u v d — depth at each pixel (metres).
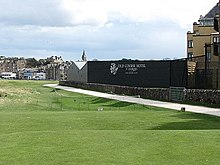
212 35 65.19
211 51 58.72
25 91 77.12
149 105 44.19
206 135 17.59
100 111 36.19
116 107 44.81
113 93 69.19
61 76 176.50
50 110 41.59
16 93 68.00
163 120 29.28
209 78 55.19
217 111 36.16
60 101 55.12
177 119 30.00
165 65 69.25
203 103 43.84
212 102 43.25
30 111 38.50
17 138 17.31
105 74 83.75
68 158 13.54
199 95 45.75
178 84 56.19
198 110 37.09
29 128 24.72
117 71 79.38
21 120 27.95
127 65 76.69
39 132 18.97
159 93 53.44
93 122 27.62
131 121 28.31
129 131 19.12
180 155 13.81
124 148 14.97
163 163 12.83
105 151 14.48
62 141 16.42
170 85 58.88
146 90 57.38
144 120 28.97
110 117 30.31
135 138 16.97
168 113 33.91
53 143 16.05
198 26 73.69
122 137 17.25
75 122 27.47
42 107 46.28
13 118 28.98
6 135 18.20
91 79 89.56
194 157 13.55
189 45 75.06
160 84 69.62
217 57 57.81
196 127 26.09
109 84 80.88
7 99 55.28
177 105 43.41
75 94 69.69
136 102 48.56
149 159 13.31
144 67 72.56
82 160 13.26
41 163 12.96
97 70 86.88
